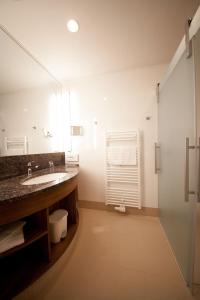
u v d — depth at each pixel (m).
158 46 1.59
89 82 2.23
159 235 1.63
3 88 1.52
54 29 1.33
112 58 1.80
